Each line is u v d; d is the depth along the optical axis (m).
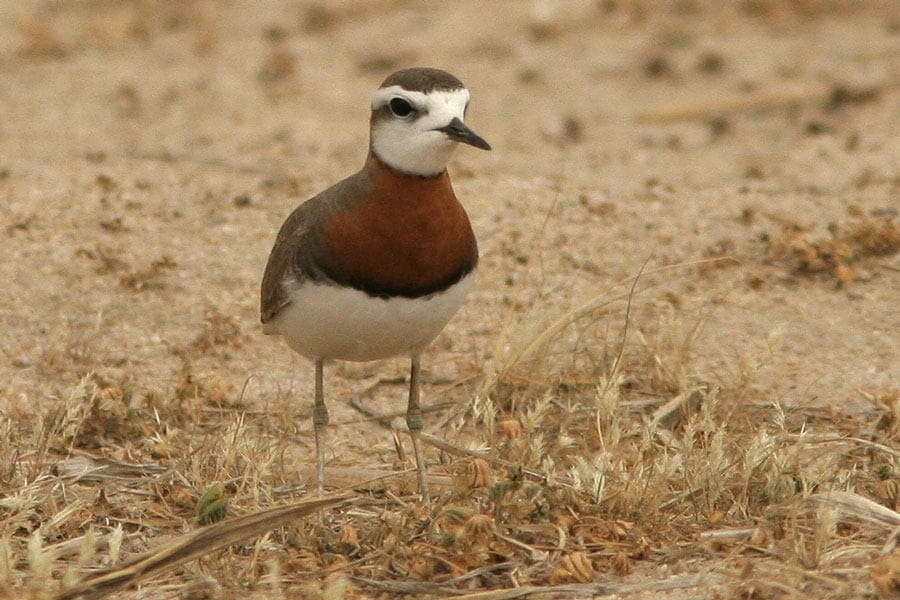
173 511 10.00
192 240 14.57
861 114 20.09
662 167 18.30
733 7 24.94
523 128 20.28
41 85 22.02
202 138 19.36
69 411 10.38
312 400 12.12
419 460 9.99
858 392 11.99
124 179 16.34
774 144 19.17
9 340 12.82
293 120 20.48
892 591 8.21
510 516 9.25
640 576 8.83
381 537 9.34
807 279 14.05
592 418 11.44
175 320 13.29
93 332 13.02
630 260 14.34
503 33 24.27
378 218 9.15
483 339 13.08
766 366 12.50
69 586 8.23
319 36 24.44
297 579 8.90
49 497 9.94
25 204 15.12
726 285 13.92
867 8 24.38
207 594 8.64
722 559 8.95
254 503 9.64
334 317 9.39
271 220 15.07
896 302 13.58
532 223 14.95
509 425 10.33
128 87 21.61
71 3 26.38
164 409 11.57
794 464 9.92
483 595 8.59
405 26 24.73
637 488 9.48
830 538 8.95
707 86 21.73
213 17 25.59
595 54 23.17
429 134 9.05
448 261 9.33
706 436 10.19
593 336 12.91
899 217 15.12
